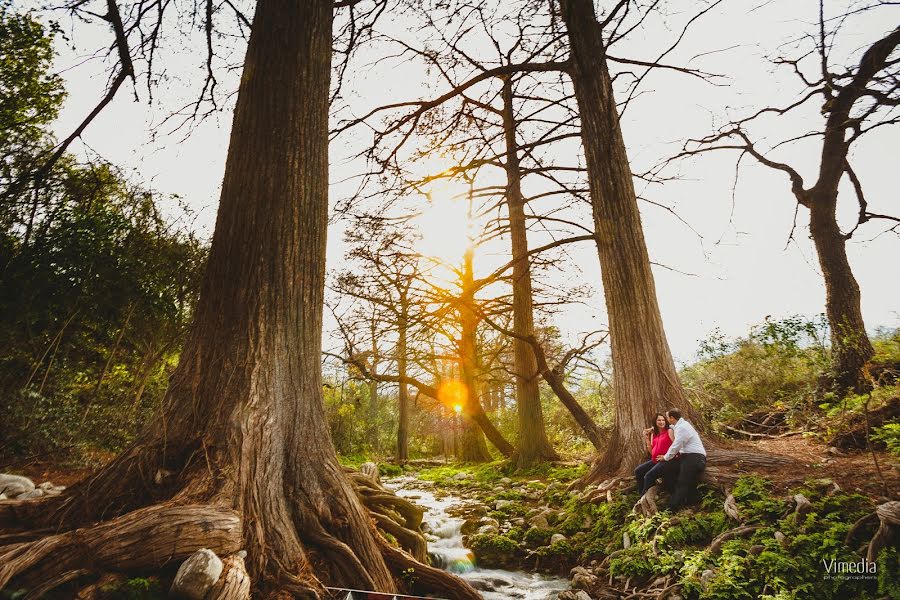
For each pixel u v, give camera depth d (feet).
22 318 19.98
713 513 18.66
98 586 8.77
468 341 51.80
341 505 13.48
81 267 21.48
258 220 15.10
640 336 26.03
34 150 22.49
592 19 28.84
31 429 19.86
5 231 20.08
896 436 20.57
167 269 26.17
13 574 8.45
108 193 25.12
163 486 11.59
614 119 28.58
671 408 24.57
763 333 34.78
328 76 17.88
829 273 33.96
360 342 47.16
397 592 13.25
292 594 10.75
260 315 14.23
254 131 16.07
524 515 25.49
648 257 27.76
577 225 37.09
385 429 89.71
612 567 17.99
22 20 29.48
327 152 17.29
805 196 35.91
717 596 14.34
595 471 26.12
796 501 16.98
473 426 59.00
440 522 25.80
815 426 26.96
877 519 14.94
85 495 11.21
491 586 19.26
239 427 12.57
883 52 25.53
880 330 36.40
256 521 11.58
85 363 25.07
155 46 21.27
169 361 30.71
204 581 9.02
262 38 17.20
